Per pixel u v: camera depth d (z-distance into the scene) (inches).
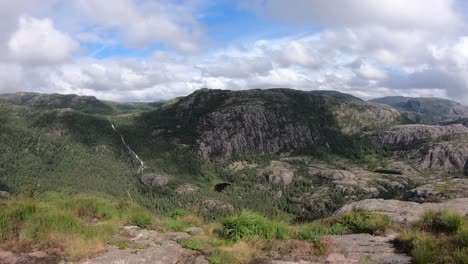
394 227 639.1
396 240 553.0
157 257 487.2
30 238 500.4
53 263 443.8
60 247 486.3
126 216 701.9
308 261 481.1
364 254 502.3
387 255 490.3
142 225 658.8
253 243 550.9
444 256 425.4
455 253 423.5
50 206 629.3
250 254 508.1
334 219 728.3
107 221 658.8
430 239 490.6
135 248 518.0
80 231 538.3
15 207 575.2
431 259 434.9
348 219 693.9
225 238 585.0
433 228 579.5
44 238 498.3
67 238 506.9
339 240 585.3
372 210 788.6
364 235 617.9
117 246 521.7
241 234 576.1
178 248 529.0
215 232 634.2
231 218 621.9
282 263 474.3
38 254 461.7
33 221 536.4
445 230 562.6
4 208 579.2
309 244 537.6
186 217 754.8
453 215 575.8
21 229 515.8
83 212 690.2
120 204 776.9
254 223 595.5
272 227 595.2
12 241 489.1
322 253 505.7
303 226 689.0
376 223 644.7
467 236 452.1
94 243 508.7
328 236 597.3
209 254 508.1
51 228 524.1
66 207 691.4
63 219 553.6
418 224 602.5
